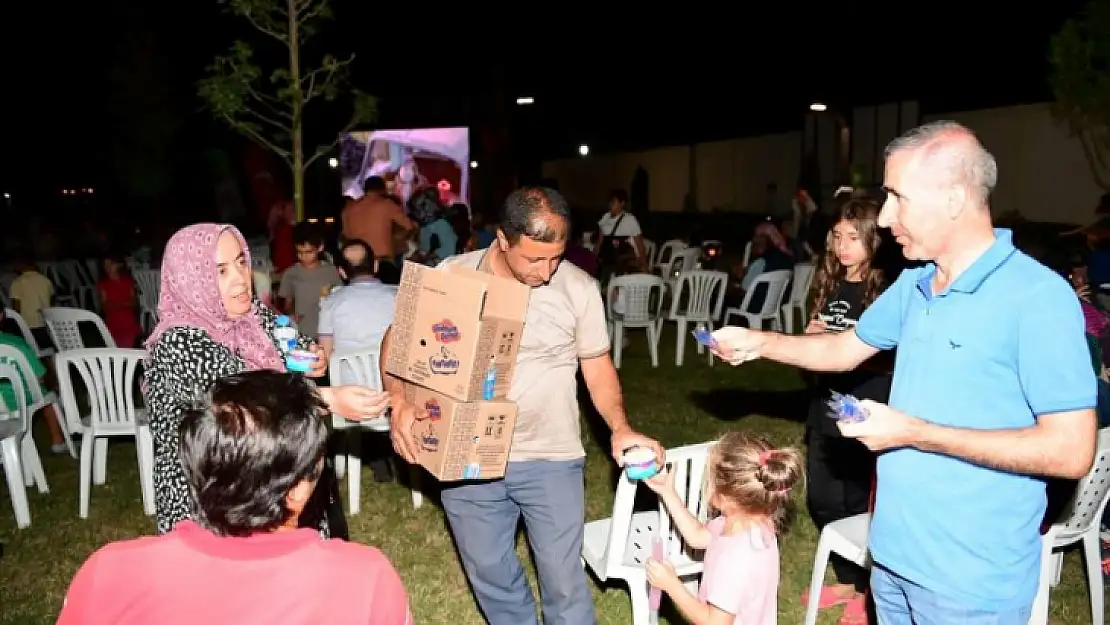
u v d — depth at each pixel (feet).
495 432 8.87
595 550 11.10
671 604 11.84
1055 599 12.78
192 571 4.57
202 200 66.33
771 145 79.00
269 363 8.11
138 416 16.60
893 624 7.57
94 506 17.01
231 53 26.81
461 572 14.01
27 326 24.91
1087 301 13.76
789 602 12.82
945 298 6.81
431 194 35.63
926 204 6.59
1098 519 11.55
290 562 4.60
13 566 14.44
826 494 12.38
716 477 8.58
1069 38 34.73
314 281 21.71
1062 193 51.24
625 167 102.94
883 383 11.31
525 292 8.72
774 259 28.71
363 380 16.51
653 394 24.40
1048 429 6.27
